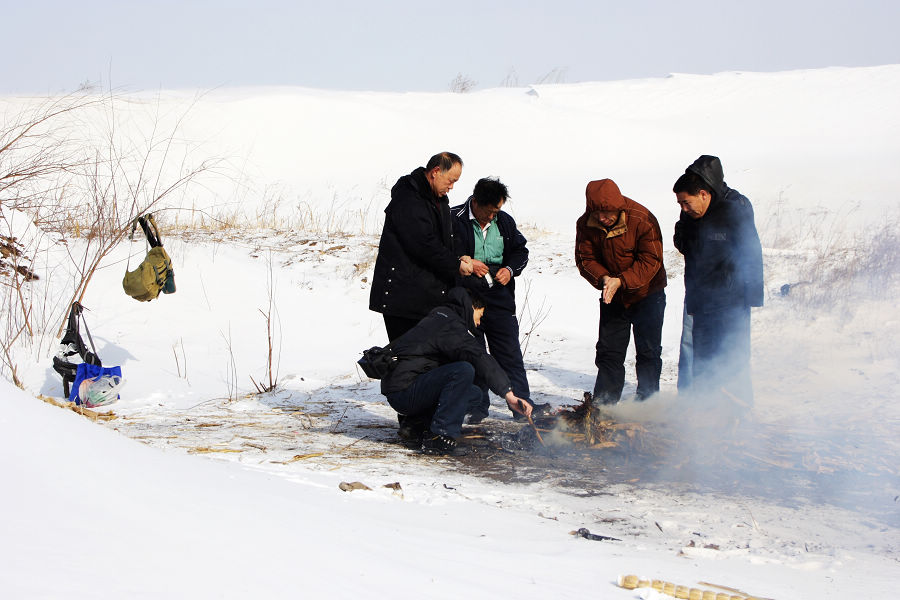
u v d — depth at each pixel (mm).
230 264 13102
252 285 12469
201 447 5875
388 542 3070
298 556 2521
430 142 31281
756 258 6371
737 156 29609
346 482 4699
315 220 19703
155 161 23969
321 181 25453
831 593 3158
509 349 7105
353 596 2277
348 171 27141
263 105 31125
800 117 36500
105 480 2680
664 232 18609
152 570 2102
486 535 3717
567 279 13469
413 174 6328
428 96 38375
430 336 6148
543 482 5352
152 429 6781
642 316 6812
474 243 6941
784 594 3096
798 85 41906
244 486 3535
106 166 21312
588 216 6578
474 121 34156
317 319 11680
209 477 3414
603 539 3992
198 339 10562
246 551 2428
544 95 42906
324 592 2256
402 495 4496
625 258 6578
